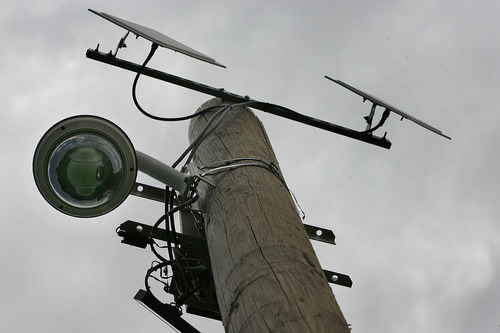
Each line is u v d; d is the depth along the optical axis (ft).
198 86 12.70
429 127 13.70
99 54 12.05
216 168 10.73
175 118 12.52
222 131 12.00
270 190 10.20
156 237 12.31
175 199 13.01
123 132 10.21
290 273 8.37
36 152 9.98
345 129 13.58
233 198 10.00
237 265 8.77
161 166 10.93
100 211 10.32
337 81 13.80
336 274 13.48
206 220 10.44
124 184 10.32
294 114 13.25
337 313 8.09
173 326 12.00
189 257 12.15
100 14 10.94
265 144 12.06
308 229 13.85
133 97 12.18
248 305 8.08
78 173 10.09
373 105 13.87
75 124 10.09
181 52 11.30
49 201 10.14
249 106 12.88
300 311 7.73
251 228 9.22
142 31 11.27
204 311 12.28
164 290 12.17
